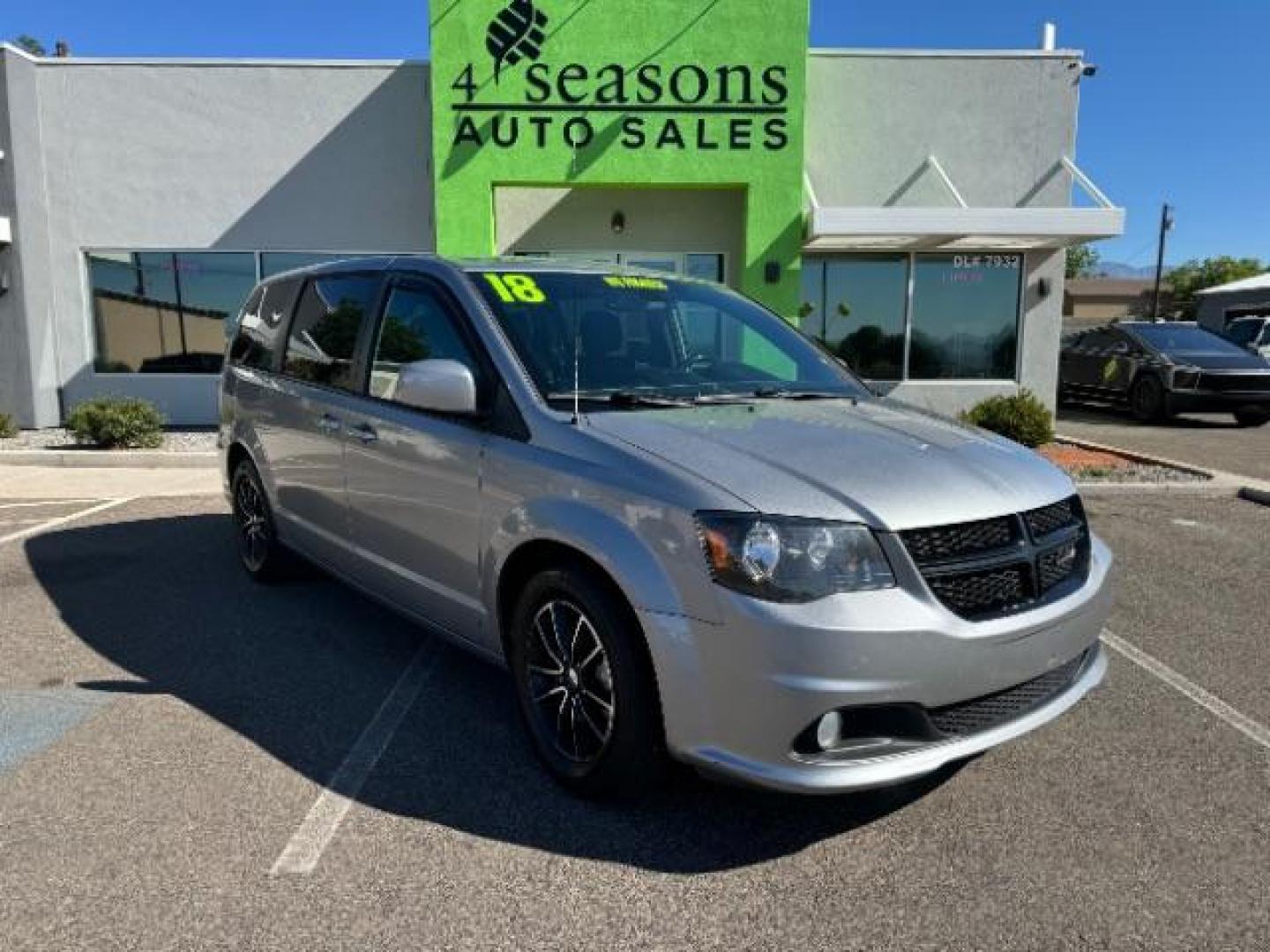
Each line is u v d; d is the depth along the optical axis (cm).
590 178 1196
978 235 1184
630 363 380
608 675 304
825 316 1345
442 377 335
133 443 1079
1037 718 296
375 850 288
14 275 1250
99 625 493
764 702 262
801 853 290
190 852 284
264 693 406
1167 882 276
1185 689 422
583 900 265
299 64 1284
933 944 249
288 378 505
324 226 1315
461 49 1167
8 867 274
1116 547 694
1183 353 1584
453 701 400
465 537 357
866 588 264
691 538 272
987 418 1079
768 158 1204
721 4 1176
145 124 1287
